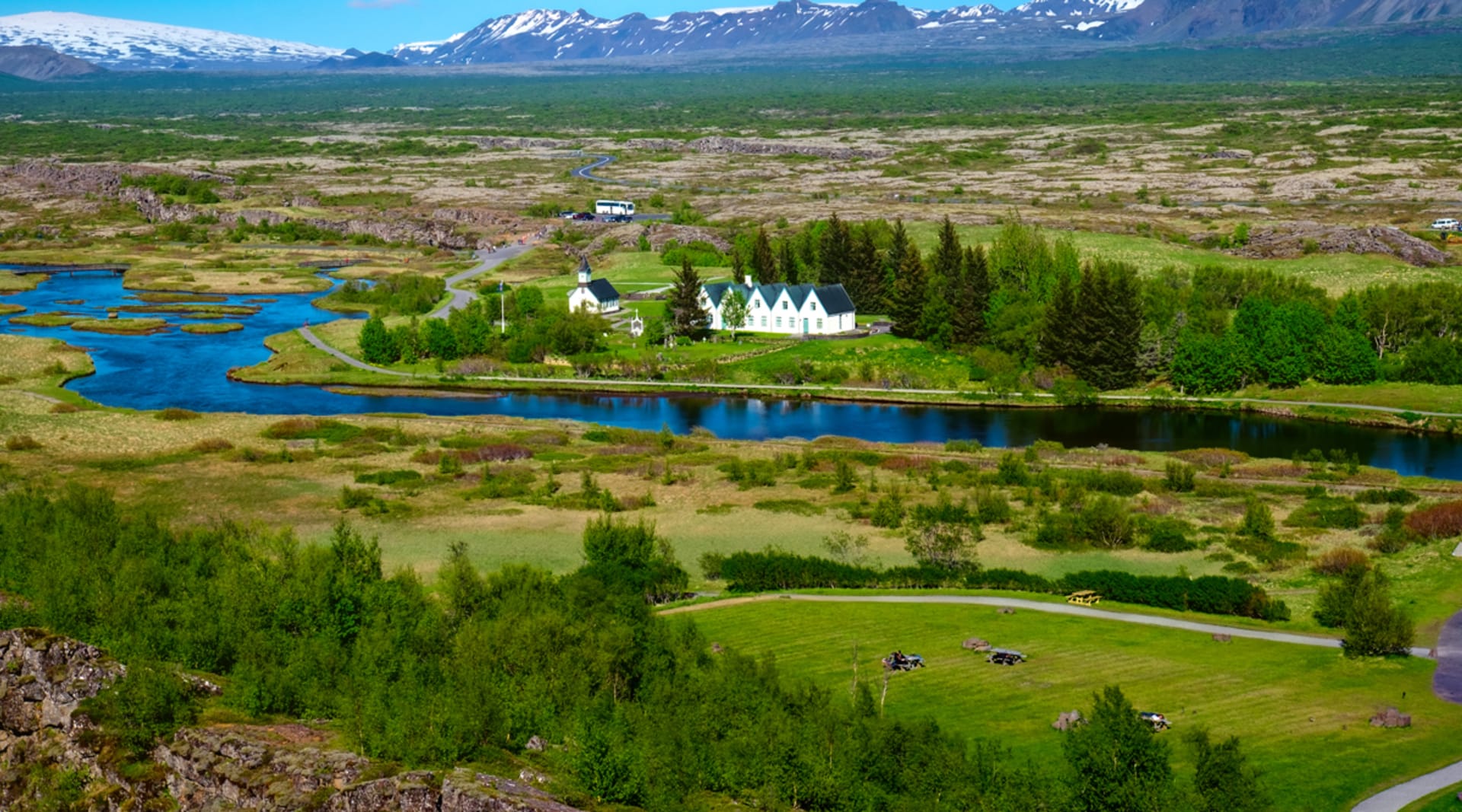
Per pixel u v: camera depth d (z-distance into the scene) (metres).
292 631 84.12
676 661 82.12
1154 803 62.47
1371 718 78.44
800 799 67.00
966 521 126.19
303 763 65.69
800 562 110.88
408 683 74.38
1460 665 87.69
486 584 96.06
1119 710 67.75
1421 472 151.25
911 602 104.88
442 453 157.12
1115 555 116.69
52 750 72.12
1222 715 79.50
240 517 130.25
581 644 79.81
